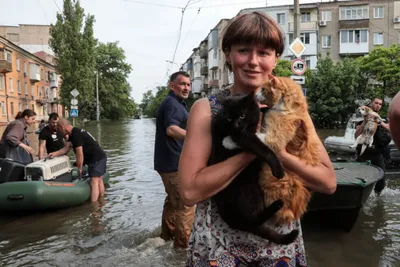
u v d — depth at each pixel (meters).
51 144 8.91
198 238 1.92
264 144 1.77
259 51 2.04
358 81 27.94
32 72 49.75
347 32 37.69
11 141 7.73
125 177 9.96
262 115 1.92
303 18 38.12
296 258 2.01
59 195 6.68
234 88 2.16
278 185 1.85
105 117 62.91
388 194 7.68
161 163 4.86
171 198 4.90
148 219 6.30
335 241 5.12
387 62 27.12
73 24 38.22
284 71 27.27
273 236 1.84
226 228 1.90
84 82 38.72
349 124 12.99
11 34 61.34
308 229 5.60
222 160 1.88
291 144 1.89
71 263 4.62
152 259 4.67
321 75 27.58
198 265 1.91
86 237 5.50
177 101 4.94
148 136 24.83
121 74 61.22
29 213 6.74
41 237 5.54
